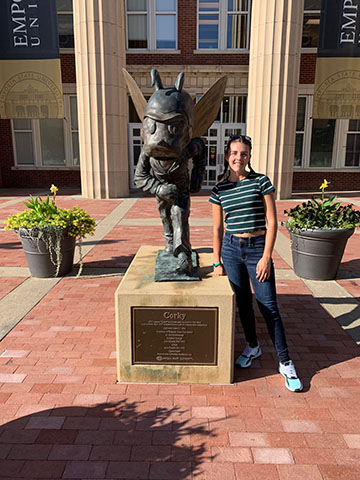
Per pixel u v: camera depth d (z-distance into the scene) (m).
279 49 12.09
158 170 3.18
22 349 3.78
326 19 12.71
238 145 3.00
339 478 2.32
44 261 5.65
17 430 2.71
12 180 17.23
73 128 16.83
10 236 8.37
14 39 12.91
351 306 4.77
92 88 12.62
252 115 12.94
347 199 13.66
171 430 2.71
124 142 13.52
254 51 12.55
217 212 3.36
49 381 3.28
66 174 17.16
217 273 3.52
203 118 3.52
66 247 5.75
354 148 16.62
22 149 17.11
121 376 3.28
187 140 3.01
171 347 3.22
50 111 13.31
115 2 12.23
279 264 6.45
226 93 15.95
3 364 3.52
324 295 5.12
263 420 2.81
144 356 3.24
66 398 3.06
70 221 5.69
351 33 12.69
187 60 15.90
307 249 5.56
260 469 2.38
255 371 3.45
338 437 2.65
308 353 3.73
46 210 5.74
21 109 13.35
